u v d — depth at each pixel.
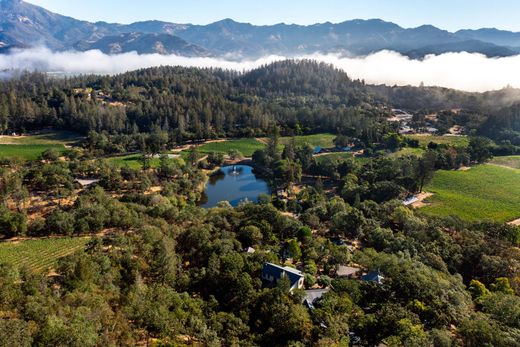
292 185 177.25
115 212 104.62
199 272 71.81
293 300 62.12
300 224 102.62
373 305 60.62
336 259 83.44
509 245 91.81
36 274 63.38
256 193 174.25
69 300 49.25
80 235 98.25
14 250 87.75
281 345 52.12
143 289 59.72
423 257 83.88
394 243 90.06
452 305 57.47
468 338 48.59
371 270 77.75
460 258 86.19
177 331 49.88
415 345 44.53
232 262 71.44
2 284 50.81
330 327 51.50
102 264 66.38
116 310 51.38
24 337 37.47
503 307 57.72
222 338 51.84
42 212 116.19
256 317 58.81
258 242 90.62
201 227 91.75
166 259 70.69
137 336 47.19
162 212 109.62
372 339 51.41
